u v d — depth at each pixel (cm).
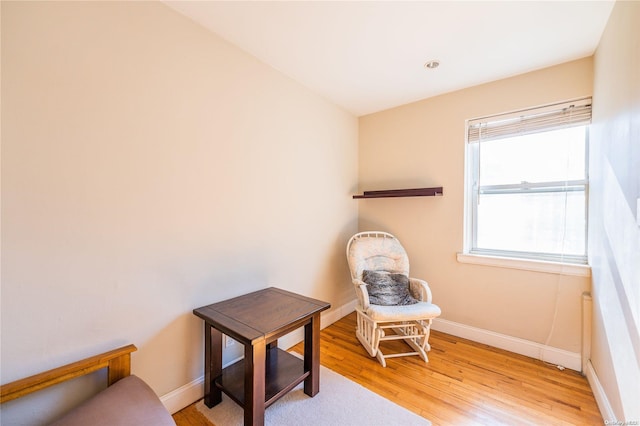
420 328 233
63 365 117
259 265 206
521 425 149
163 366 152
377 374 196
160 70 148
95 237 126
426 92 259
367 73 224
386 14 156
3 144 103
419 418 154
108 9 130
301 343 243
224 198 181
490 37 177
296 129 239
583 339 195
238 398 146
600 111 173
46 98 112
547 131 220
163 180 150
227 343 184
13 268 106
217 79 176
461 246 253
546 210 222
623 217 131
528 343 220
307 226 253
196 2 149
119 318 135
